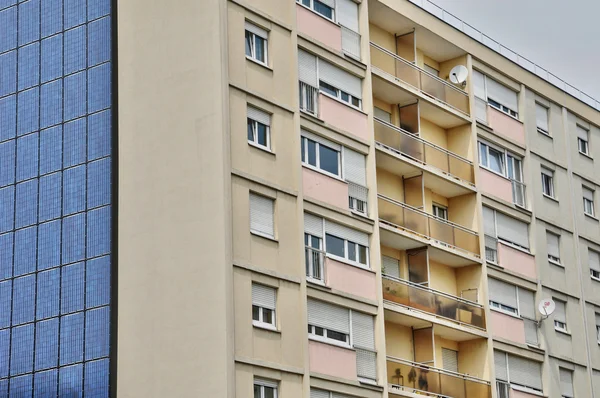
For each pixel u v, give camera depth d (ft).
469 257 204.03
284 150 173.37
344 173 183.21
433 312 194.08
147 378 165.48
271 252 167.53
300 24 181.68
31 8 211.41
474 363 202.69
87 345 188.44
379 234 187.11
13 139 206.69
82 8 205.46
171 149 171.12
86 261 193.16
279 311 166.20
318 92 182.09
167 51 175.22
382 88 198.49
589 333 227.81
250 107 170.81
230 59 169.78
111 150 185.88
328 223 178.29
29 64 208.95
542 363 214.48
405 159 195.93
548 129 233.14
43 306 194.70
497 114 219.82
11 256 200.54
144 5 179.83
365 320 179.63
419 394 186.50
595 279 233.55
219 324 159.84
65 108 203.00
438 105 206.49
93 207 195.42
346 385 172.55
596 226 238.48
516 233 218.38
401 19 203.92
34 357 192.75
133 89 177.88
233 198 164.76
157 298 167.53
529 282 216.33
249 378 159.94
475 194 209.67
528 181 223.30
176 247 167.12
